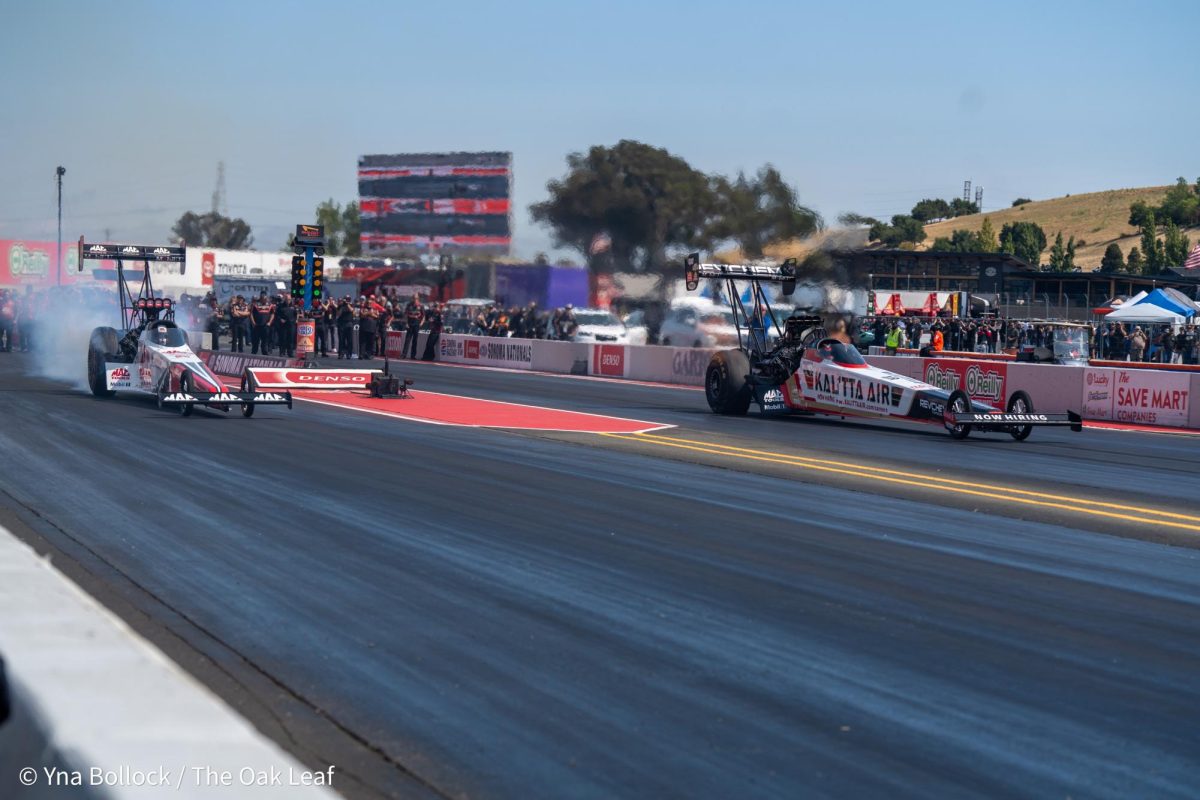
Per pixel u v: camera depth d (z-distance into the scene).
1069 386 21.61
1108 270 108.62
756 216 42.16
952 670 5.66
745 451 14.45
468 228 61.38
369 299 36.91
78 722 3.29
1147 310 38.09
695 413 20.28
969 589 7.37
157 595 6.72
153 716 3.37
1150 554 8.67
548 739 4.62
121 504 9.57
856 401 17.91
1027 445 16.33
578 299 46.06
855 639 6.16
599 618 6.44
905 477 12.43
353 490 10.59
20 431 14.38
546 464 12.77
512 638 6.02
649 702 5.08
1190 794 4.24
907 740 4.70
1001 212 172.12
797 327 19.50
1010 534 9.30
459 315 47.38
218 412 17.66
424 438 15.03
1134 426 20.25
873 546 8.66
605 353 31.84
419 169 62.34
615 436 15.95
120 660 3.89
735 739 4.66
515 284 49.62
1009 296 58.25
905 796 4.14
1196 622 6.72
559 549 8.23
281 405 19.16
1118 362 30.05
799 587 7.29
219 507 9.55
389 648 5.80
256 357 23.98
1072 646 6.14
